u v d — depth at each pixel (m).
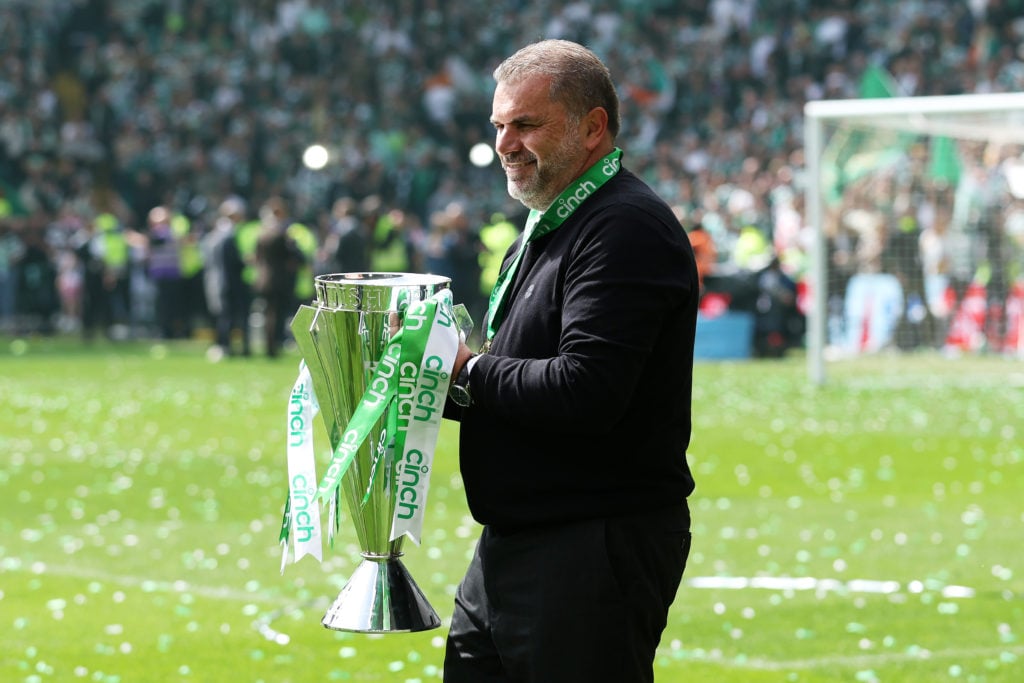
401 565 11.68
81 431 42.12
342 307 11.20
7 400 49.34
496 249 70.38
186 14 98.44
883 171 57.59
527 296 11.16
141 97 92.81
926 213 57.06
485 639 11.56
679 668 19.30
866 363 58.00
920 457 36.94
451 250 69.56
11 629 21.25
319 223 78.81
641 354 10.59
